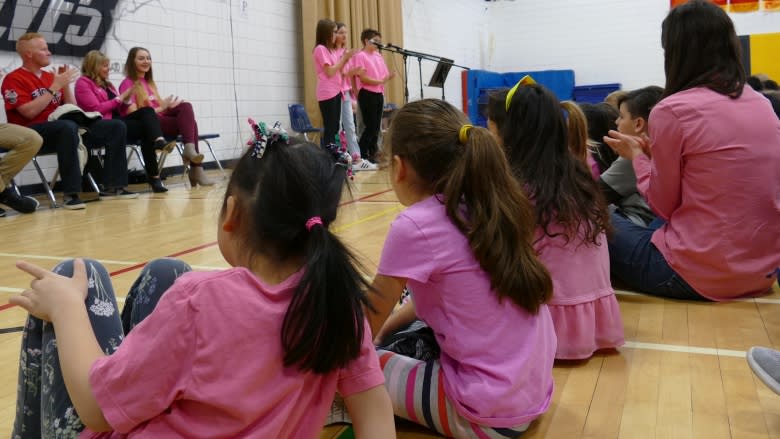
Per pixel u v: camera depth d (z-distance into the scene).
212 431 0.74
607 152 2.46
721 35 1.90
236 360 0.73
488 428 1.16
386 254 1.18
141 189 5.12
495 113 1.65
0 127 3.92
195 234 3.21
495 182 1.15
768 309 1.95
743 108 1.90
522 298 1.16
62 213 3.98
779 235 1.93
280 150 0.79
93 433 0.83
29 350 0.94
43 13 4.58
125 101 4.88
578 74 10.25
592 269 1.60
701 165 1.89
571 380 1.49
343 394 0.88
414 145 1.22
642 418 1.29
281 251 0.80
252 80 6.48
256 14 6.47
